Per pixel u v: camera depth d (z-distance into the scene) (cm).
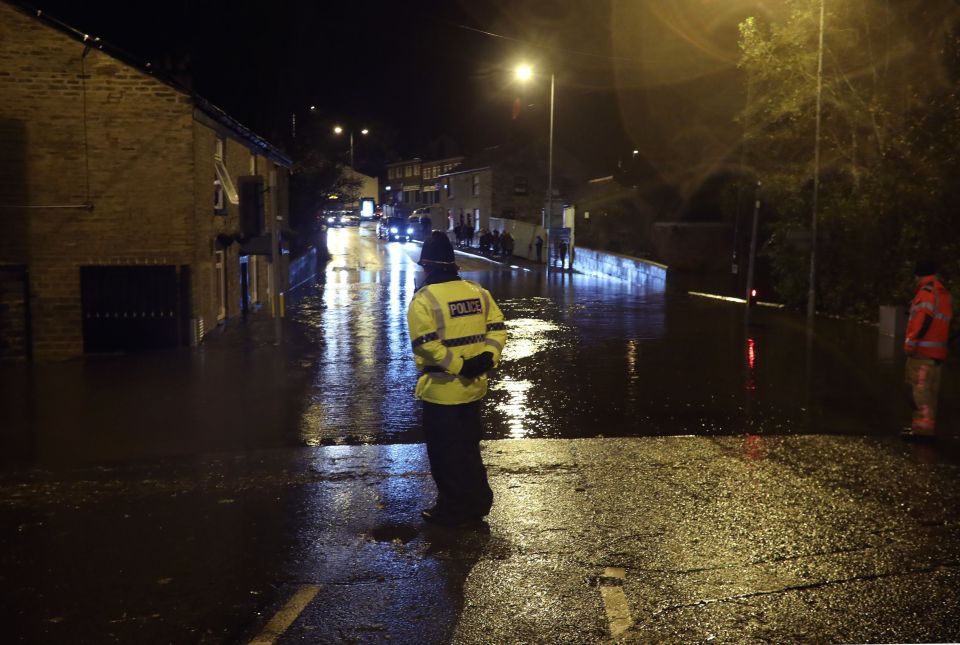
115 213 1550
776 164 2341
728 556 534
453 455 585
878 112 2005
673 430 894
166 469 760
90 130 1532
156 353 1525
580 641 426
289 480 719
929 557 530
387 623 448
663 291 3002
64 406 1063
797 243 1995
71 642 430
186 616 459
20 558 546
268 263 2538
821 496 655
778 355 1463
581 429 902
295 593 486
